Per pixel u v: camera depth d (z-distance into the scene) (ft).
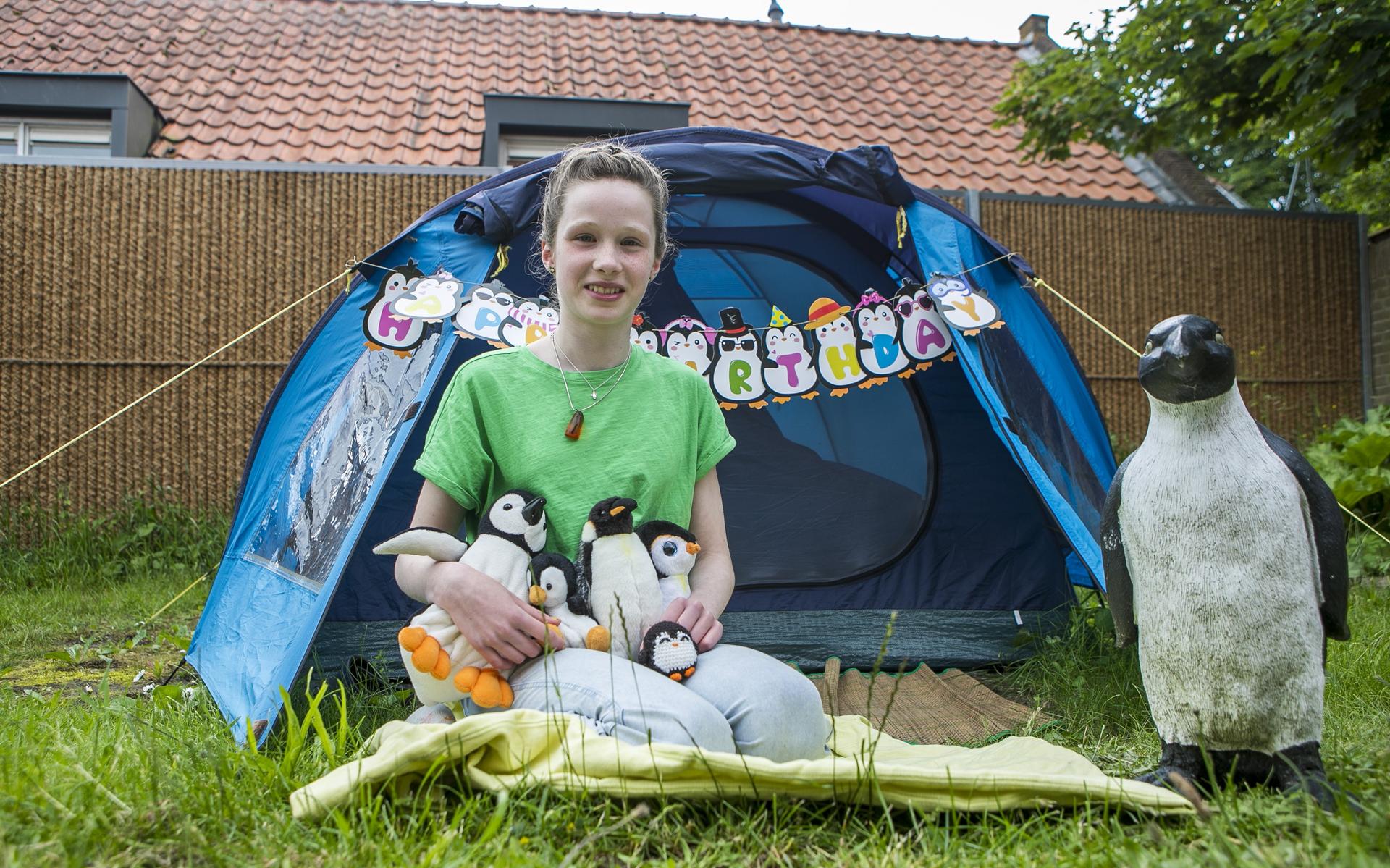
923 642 12.03
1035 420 10.55
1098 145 27.17
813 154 11.45
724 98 28.53
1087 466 10.95
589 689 6.03
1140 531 6.25
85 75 22.30
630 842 5.29
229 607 10.19
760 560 12.48
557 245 7.14
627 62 29.76
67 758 6.18
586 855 5.12
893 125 28.89
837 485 12.83
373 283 10.32
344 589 11.91
